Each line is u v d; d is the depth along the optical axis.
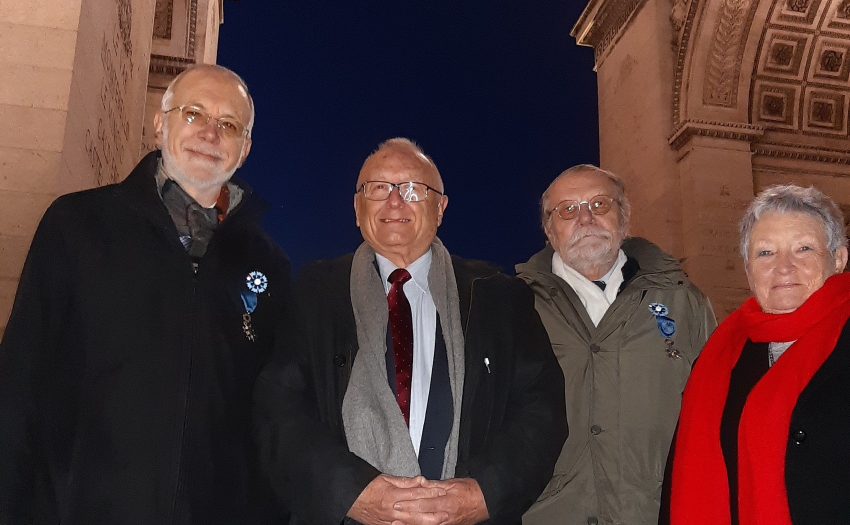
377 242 3.47
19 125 5.38
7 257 5.11
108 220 3.07
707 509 3.06
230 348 3.14
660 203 15.11
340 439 3.09
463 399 3.16
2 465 2.55
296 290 3.38
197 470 2.90
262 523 3.13
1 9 5.57
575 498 3.54
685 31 15.20
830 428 2.79
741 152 14.94
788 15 15.08
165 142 3.37
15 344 2.72
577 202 4.11
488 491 2.83
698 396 3.32
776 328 3.13
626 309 3.84
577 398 3.69
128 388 2.86
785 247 3.18
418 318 3.37
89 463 2.79
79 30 5.74
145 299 2.98
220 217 3.54
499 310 3.41
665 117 15.40
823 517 2.69
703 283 14.01
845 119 16.11
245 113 3.54
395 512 2.69
